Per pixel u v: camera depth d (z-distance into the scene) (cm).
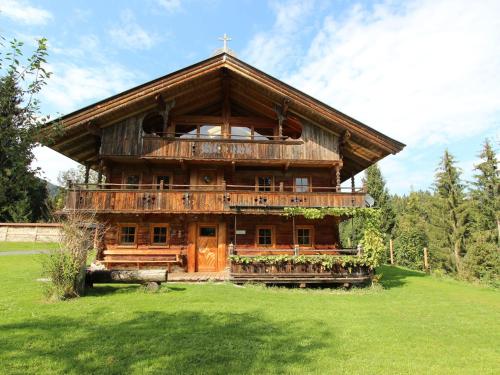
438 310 1102
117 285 1254
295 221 1931
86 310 855
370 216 1648
